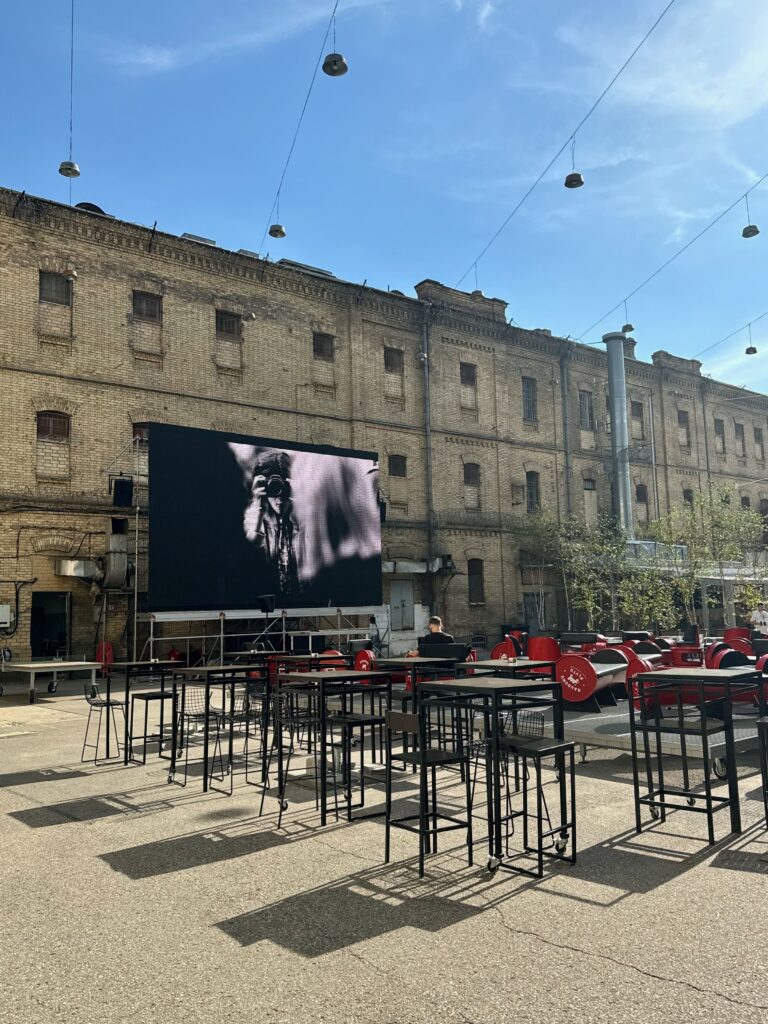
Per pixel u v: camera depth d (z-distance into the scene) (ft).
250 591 63.93
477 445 91.50
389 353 85.92
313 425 78.48
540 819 16.17
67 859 17.34
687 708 30.17
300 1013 10.41
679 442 117.60
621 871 16.10
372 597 72.95
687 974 11.35
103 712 43.93
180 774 26.78
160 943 12.78
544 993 10.85
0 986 11.30
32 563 61.05
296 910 14.17
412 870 16.43
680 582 80.74
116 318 67.00
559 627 93.40
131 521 65.67
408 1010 10.44
